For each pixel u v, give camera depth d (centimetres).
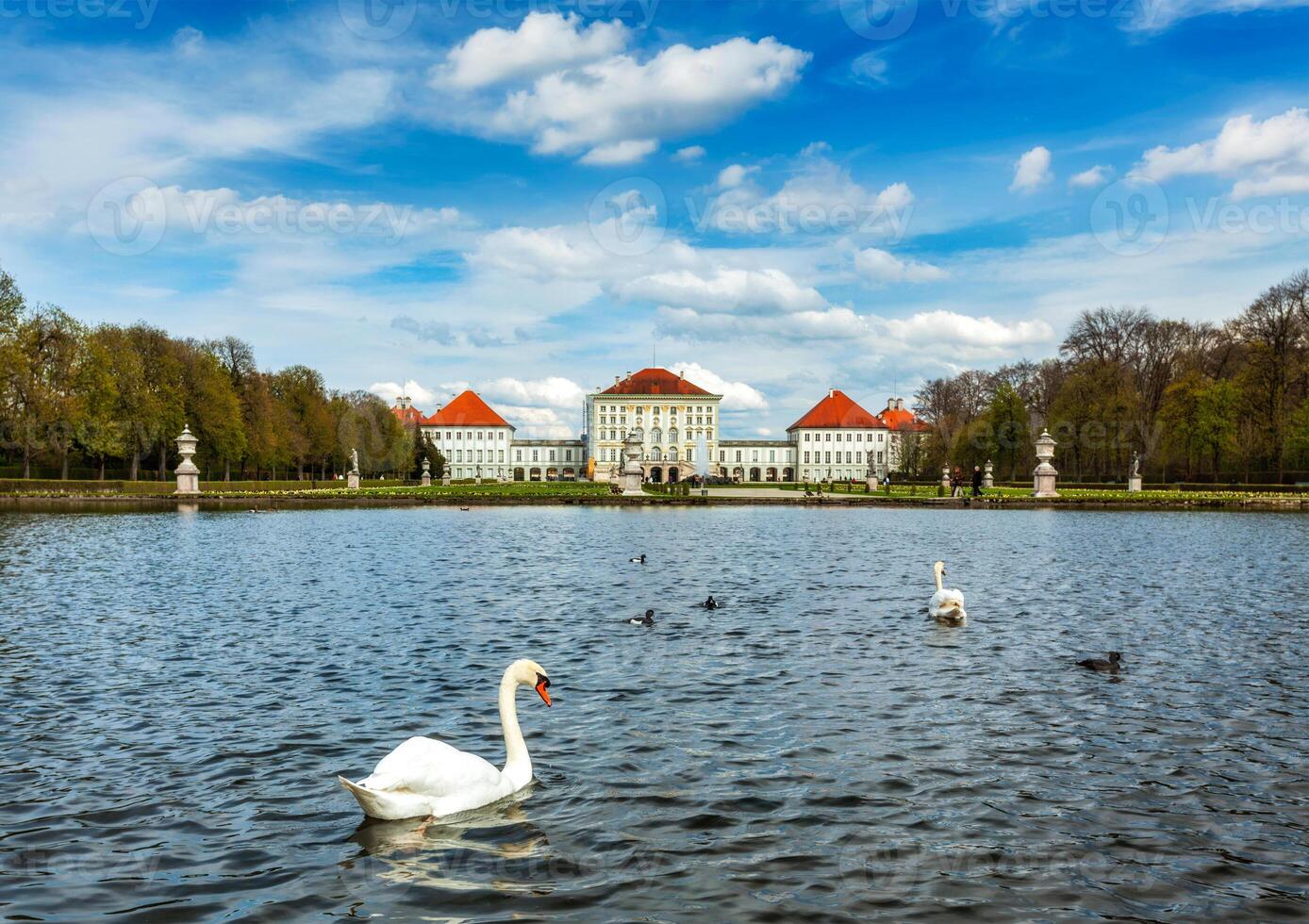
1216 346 9406
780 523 4900
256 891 662
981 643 1562
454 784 802
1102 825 789
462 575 2475
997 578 2488
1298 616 1869
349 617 1795
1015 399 10100
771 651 1485
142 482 7219
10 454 7694
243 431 8488
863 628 1695
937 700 1187
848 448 19888
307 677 1292
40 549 3203
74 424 6650
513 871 692
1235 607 1983
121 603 1966
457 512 5900
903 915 634
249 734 1027
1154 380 9531
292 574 2489
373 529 4288
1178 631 1694
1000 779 896
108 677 1294
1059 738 1026
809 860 716
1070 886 679
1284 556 3100
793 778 891
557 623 1725
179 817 793
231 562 2800
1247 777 910
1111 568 2748
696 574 2516
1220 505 6662
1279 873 704
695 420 19712
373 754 956
